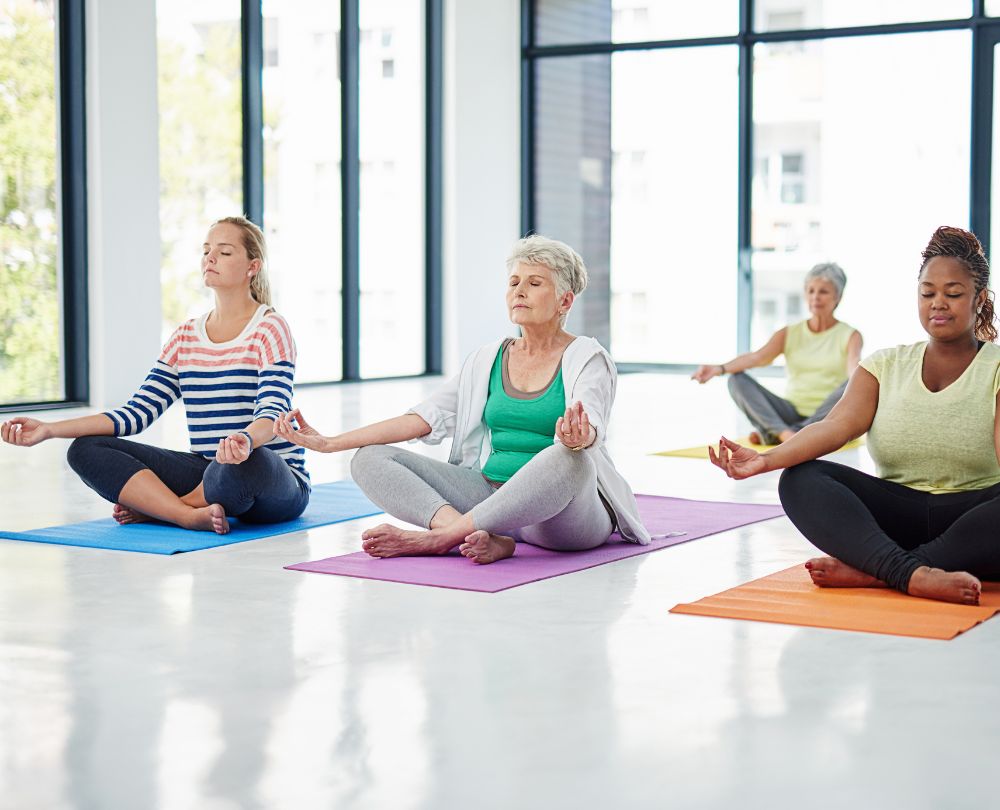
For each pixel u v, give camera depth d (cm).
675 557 331
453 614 269
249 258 376
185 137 819
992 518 279
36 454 558
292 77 892
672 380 986
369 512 401
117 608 275
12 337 735
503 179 1058
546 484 314
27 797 172
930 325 293
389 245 980
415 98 995
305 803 169
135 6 766
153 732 196
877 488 297
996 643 245
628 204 1052
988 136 941
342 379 950
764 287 1012
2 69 721
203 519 364
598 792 172
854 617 262
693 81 1024
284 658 236
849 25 975
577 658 236
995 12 936
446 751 188
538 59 1079
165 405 385
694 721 200
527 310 330
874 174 973
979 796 170
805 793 172
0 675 226
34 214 742
